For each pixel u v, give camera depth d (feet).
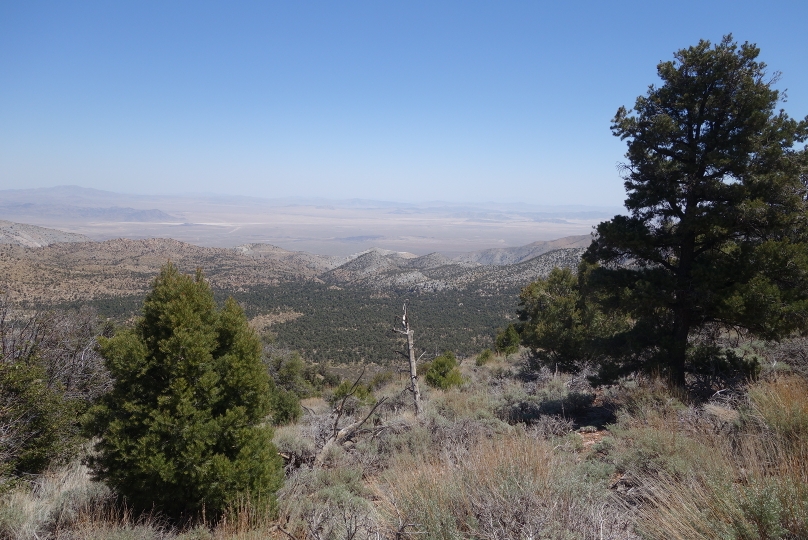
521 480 12.82
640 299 29.14
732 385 25.81
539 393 38.65
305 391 77.51
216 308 19.66
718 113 28.55
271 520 16.99
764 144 27.40
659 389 26.02
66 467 24.90
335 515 14.49
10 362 23.85
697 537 9.73
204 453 16.94
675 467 13.51
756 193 26.76
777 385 17.97
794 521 9.21
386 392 57.11
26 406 22.65
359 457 23.57
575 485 12.82
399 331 37.29
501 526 10.96
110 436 16.57
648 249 30.27
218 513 17.08
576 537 10.33
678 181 29.22
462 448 18.04
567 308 49.19
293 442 25.82
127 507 17.24
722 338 39.86
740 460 13.47
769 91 27.37
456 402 35.91
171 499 17.03
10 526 15.78
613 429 21.40
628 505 12.84
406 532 11.19
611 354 31.81
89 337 37.96
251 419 18.33
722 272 27.48
